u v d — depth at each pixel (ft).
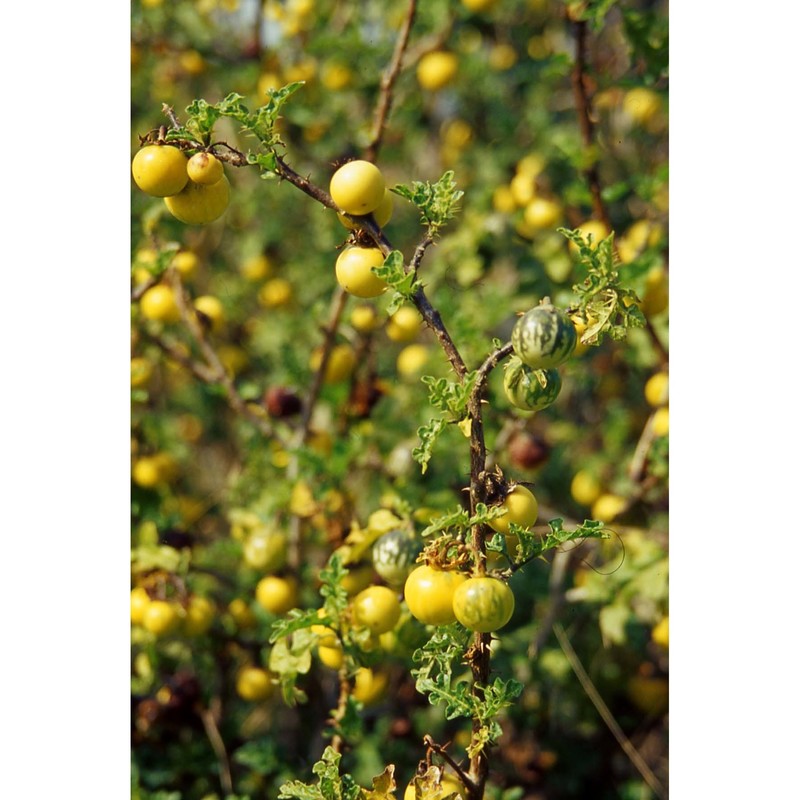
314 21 5.40
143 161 2.97
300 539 4.22
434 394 2.90
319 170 5.41
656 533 4.14
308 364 4.74
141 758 4.10
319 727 4.22
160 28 5.22
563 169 5.27
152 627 3.81
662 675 4.34
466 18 5.35
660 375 4.16
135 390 4.08
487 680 2.96
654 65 4.11
